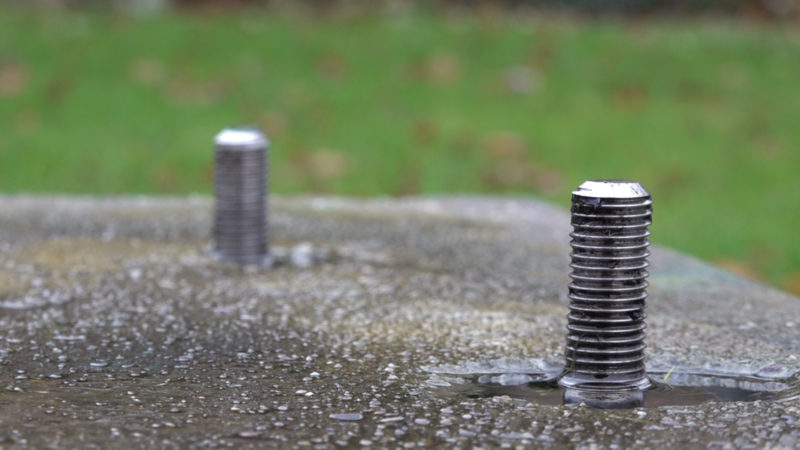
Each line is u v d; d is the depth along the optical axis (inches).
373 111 55.2
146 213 32.6
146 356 24.4
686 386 23.8
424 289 27.2
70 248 29.4
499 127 53.6
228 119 53.2
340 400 23.2
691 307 26.4
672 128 54.4
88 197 34.6
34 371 23.9
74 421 22.6
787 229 40.9
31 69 57.6
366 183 46.3
